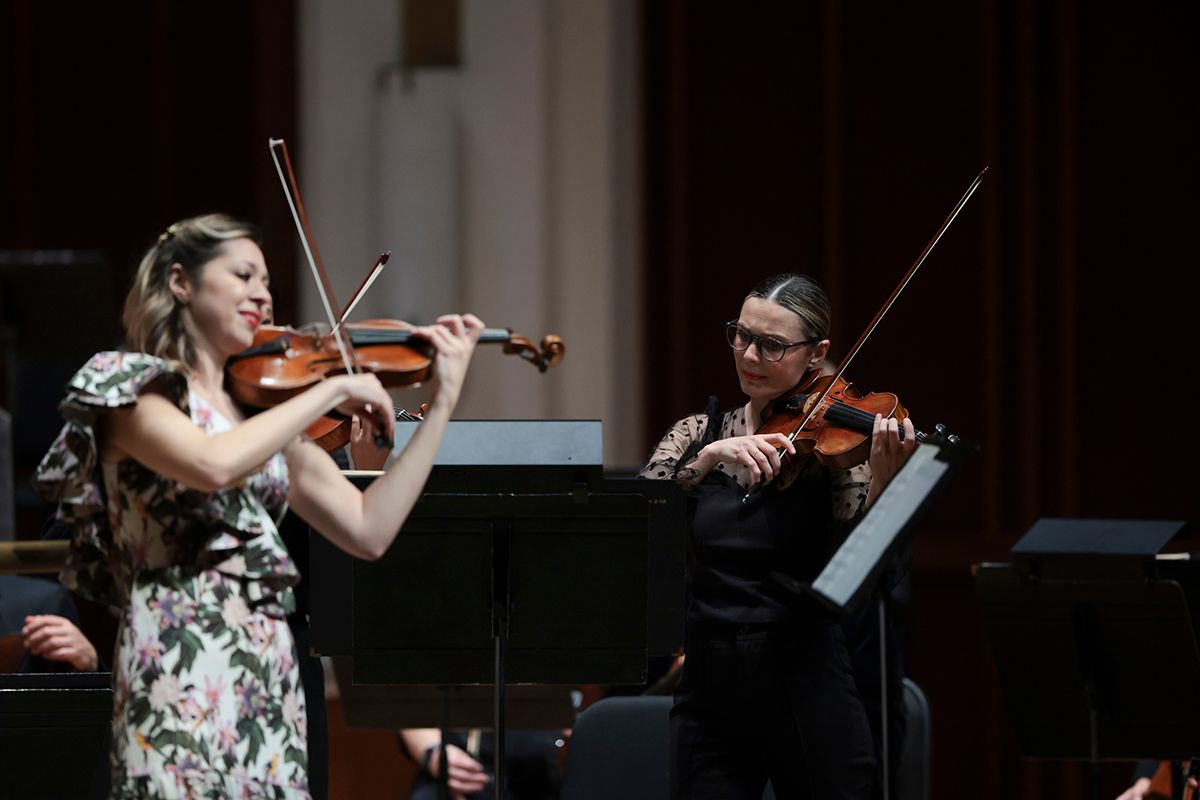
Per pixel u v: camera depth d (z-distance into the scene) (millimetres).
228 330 7785
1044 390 19656
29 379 18297
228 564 7609
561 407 20094
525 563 9156
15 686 9258
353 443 10508
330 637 9758
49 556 10570
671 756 9820
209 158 20406
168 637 7457
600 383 20016
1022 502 19609
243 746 7465
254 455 7301
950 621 19484
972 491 19672
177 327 7785
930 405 19750
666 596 9555
